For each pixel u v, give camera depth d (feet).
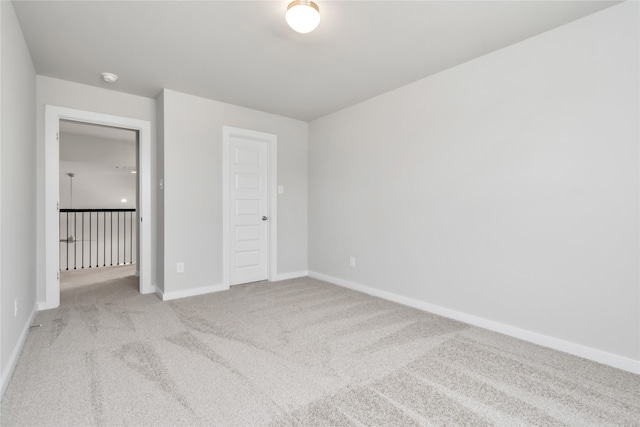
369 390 5.88
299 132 15.23
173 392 5.74
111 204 24.14
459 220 9.50
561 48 7.45
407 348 7.63
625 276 6.68
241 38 7.97
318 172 14.89
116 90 11.40
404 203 11.05
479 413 5.23
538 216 7.89
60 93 10.45
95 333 8.30
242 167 13.79
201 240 12.25
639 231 6.51
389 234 11.59
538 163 7.87
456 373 6.49
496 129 8.62
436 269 10.12
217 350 7.43
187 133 11.84
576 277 7.33
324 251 14.57
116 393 5.67
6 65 6.08
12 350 6.54
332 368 6.67
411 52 8.68
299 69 9.74
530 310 8.07
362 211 12.66
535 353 7.41
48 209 10.25
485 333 8.57
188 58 9.02
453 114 9.59
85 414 5.09
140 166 12.23
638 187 6.51
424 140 10.39
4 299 5.91
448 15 7.00
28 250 8.63
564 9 6.80
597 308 7.04
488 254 8.85
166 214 11.41
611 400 5.60
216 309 10.39
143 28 7.52
